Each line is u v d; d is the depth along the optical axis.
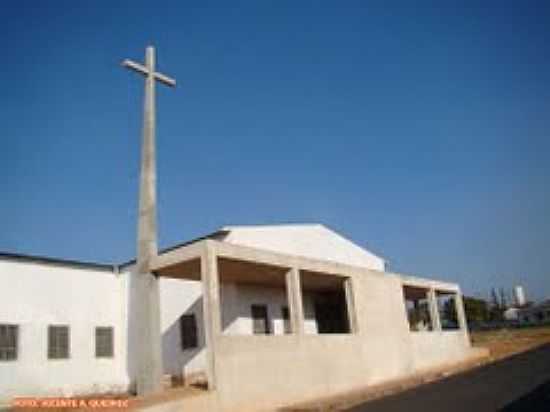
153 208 17.17
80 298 20.50
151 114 18.38
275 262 16.83
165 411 12.18
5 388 17.70
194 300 20.36
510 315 84.00
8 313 18.34
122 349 21.16
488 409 12.16
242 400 14.00
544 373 18.28
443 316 52.66
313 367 16.92
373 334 20.67
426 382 19.25
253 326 20.77
